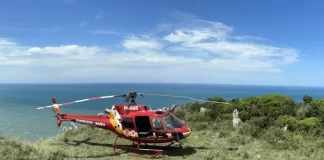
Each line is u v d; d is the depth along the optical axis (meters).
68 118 13.11
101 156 11.22
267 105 18.89
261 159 10.22
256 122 15.92
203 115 18.38
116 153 11.60
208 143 13.00
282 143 12.05
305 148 11.32
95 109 49.84
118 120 11.91
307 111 17.56
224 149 11.77
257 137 13.59
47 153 10.02
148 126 11.54
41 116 38.06
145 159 10.87
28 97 96.88
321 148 11.27
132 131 11.56
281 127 15.45
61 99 83.88
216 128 15.73
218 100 23.20
